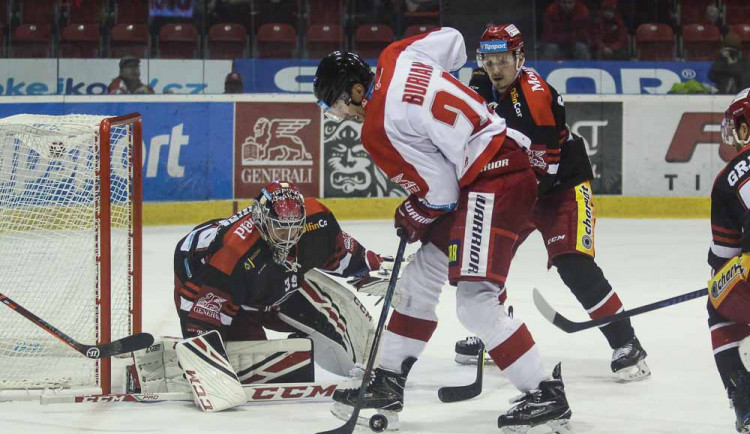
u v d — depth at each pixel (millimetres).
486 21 21922
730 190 6445
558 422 6949
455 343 10500
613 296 8961
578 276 9031
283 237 7824
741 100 6566
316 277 8906
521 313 12180
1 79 20641
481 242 6871
